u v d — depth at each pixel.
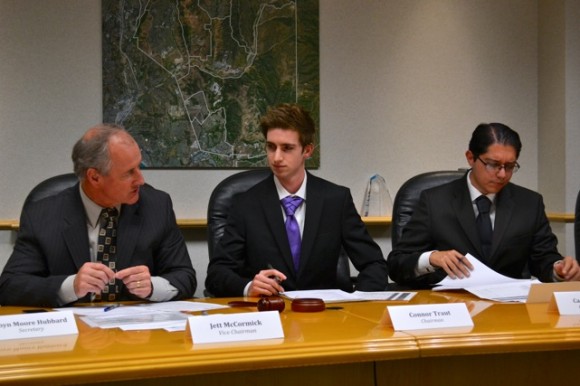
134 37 3.40
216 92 3.49
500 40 3.87
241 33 3.52
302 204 2.36
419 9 3.78
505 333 1.30
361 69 3.70
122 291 2.01
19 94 3.35
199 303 1.85
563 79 3.69
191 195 3.52
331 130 3.66
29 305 1.84
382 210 3.64
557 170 3.75
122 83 3.40
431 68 3.79
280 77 3.56
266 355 1.15
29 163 3.36
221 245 2.35
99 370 1.06
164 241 2.14
